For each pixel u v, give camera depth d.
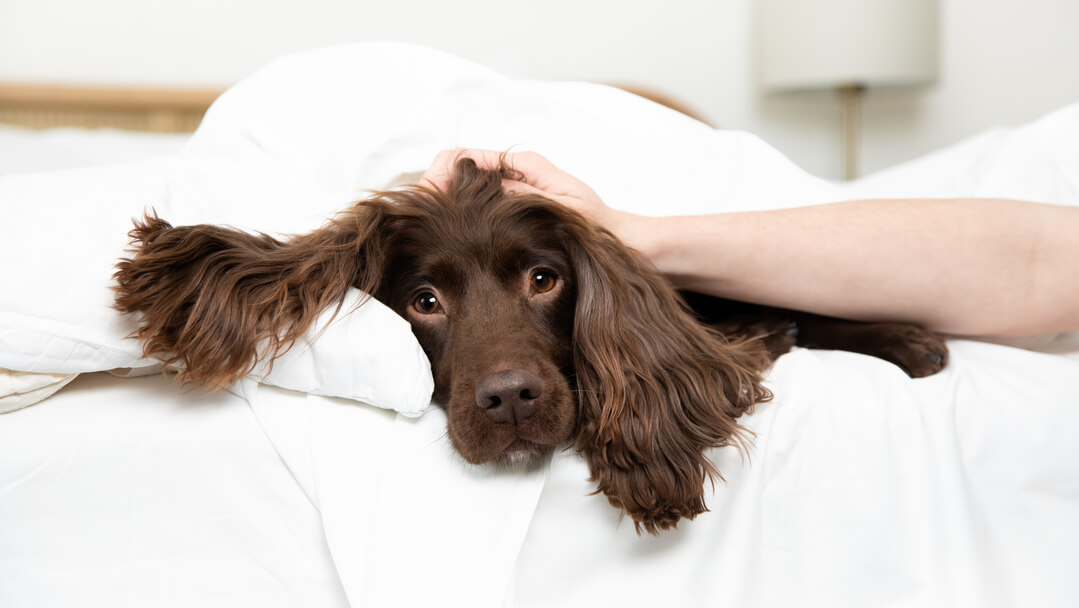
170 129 3.45
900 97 3.98
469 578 1.03
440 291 1.29
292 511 1.12
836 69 3.37
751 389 1.20
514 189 1.38
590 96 1.72
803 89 3.64
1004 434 1.19
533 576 1.12
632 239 1.36
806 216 1.37
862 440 1.16
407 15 3.71
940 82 3.59
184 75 3.57
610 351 1.19
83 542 1.11
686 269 1.38
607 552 1.13
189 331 1.11
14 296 1.06
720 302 1.65
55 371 1.10
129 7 3.50
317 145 1.53
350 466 1.09
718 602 1.12
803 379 1.23
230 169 1.49
